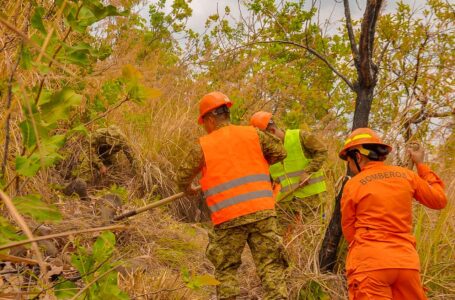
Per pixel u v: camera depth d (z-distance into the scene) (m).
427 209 5.95
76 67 4.58
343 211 4.03
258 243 4.32
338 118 9.01
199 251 5.96
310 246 5.64
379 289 3.72
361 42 5.20
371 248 3.79
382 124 6.83
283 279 4.27
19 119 3.85
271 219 4.34
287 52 9.11
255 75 8.65
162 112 8.95
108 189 7.21
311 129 8.86
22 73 2.98
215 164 4.33
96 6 1.89
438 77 5.90
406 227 3.88
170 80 9.23
